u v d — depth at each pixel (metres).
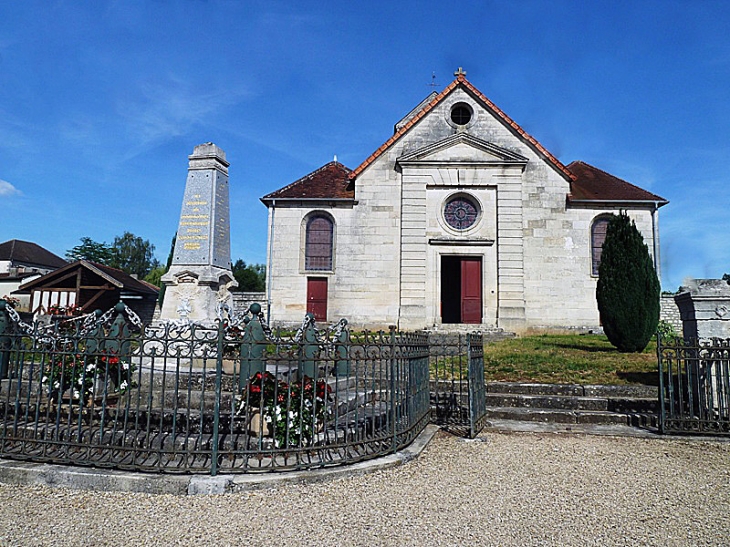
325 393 6.36
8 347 6.08
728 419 8.24
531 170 21.28
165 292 9.81
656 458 6.96
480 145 21.14
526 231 21.02
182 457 5.60
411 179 21.38
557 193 21.09
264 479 5.26
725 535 4.45
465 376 11.11
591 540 4.31
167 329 5.57
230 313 10.45
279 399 6.20
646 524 4.66
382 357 6.55
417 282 20.86
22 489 5.20
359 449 6.39
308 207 21.73
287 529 4.35
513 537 4.34
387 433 6.45
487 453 7.02
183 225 10.02
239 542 4.11
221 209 10.36
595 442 7.79
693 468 6.52
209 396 7.04
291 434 6.05
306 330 7.92
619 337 13.91
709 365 8.52
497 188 21.11
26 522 4.44
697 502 5.26
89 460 5.52
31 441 5.71
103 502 4.88
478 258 21.28
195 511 4.68
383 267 21.20
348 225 21.48
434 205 21.34
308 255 21.81
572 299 20.66
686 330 9.42
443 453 6.95
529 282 20.78
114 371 7.32
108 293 26.42
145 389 7.50
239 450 5.48
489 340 18.84
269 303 21.34
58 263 51.41
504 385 10.28
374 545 4.12
